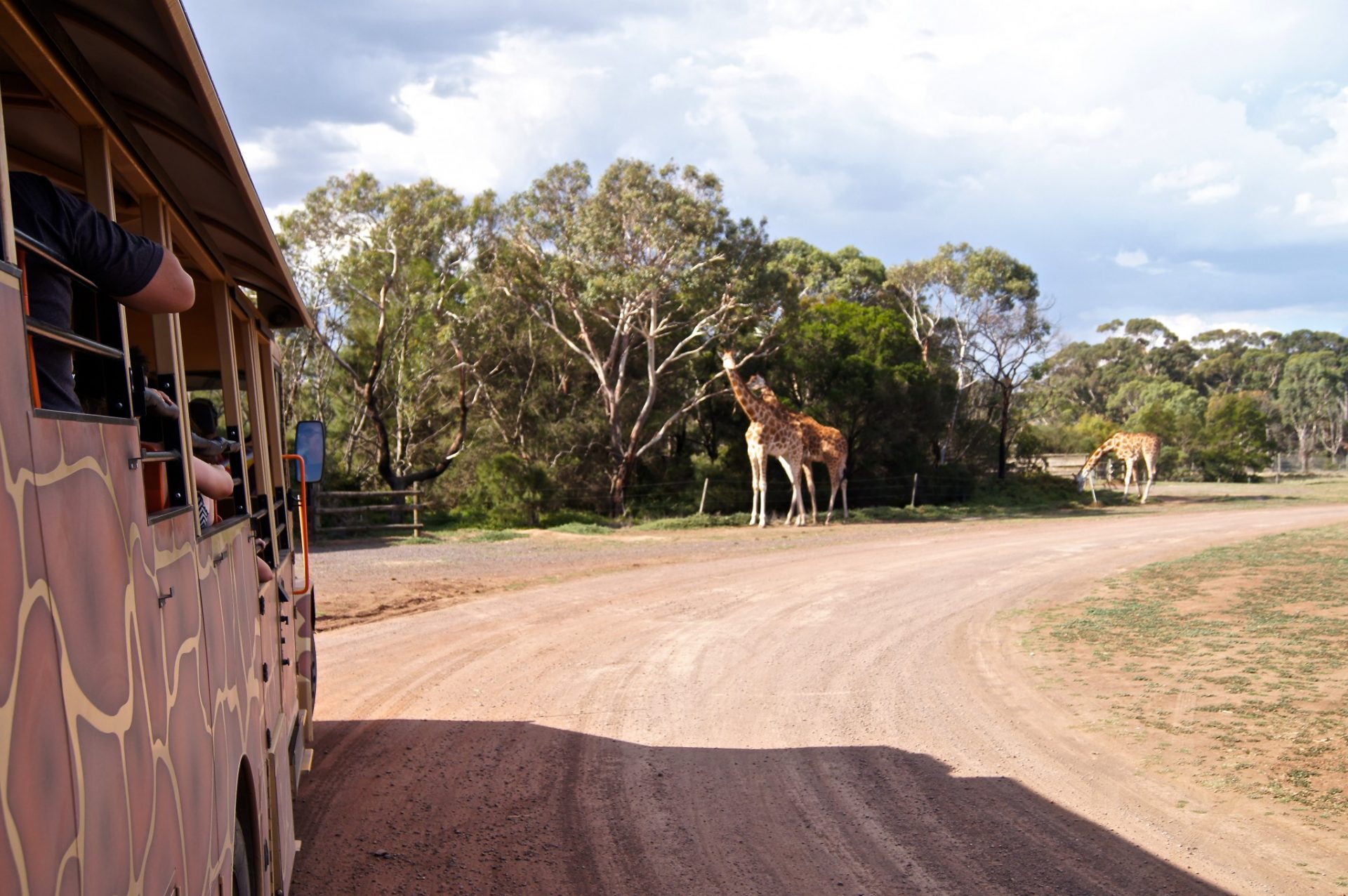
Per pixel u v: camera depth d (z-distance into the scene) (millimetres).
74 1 2125
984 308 43344
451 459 27203
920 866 4793
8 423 1402
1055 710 7527
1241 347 108812
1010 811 5488
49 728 1469
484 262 27375
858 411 34406
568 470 29406
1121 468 51781
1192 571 15000
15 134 2934
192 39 2215
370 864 4711
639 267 26734
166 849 2057
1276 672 8297
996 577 15164
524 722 7215
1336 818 5238
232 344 3805
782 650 9789
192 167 3023
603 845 5027
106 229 2117
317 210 24906
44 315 1953
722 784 5965
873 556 18281
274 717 3994
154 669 2049
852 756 6496
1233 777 5902
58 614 1537
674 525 25844
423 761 6266
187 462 2504
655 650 9742
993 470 42438
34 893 1382
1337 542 18281
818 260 53688
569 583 14383
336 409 30266
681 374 32250
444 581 14336
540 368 31547
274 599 4176
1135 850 4922
